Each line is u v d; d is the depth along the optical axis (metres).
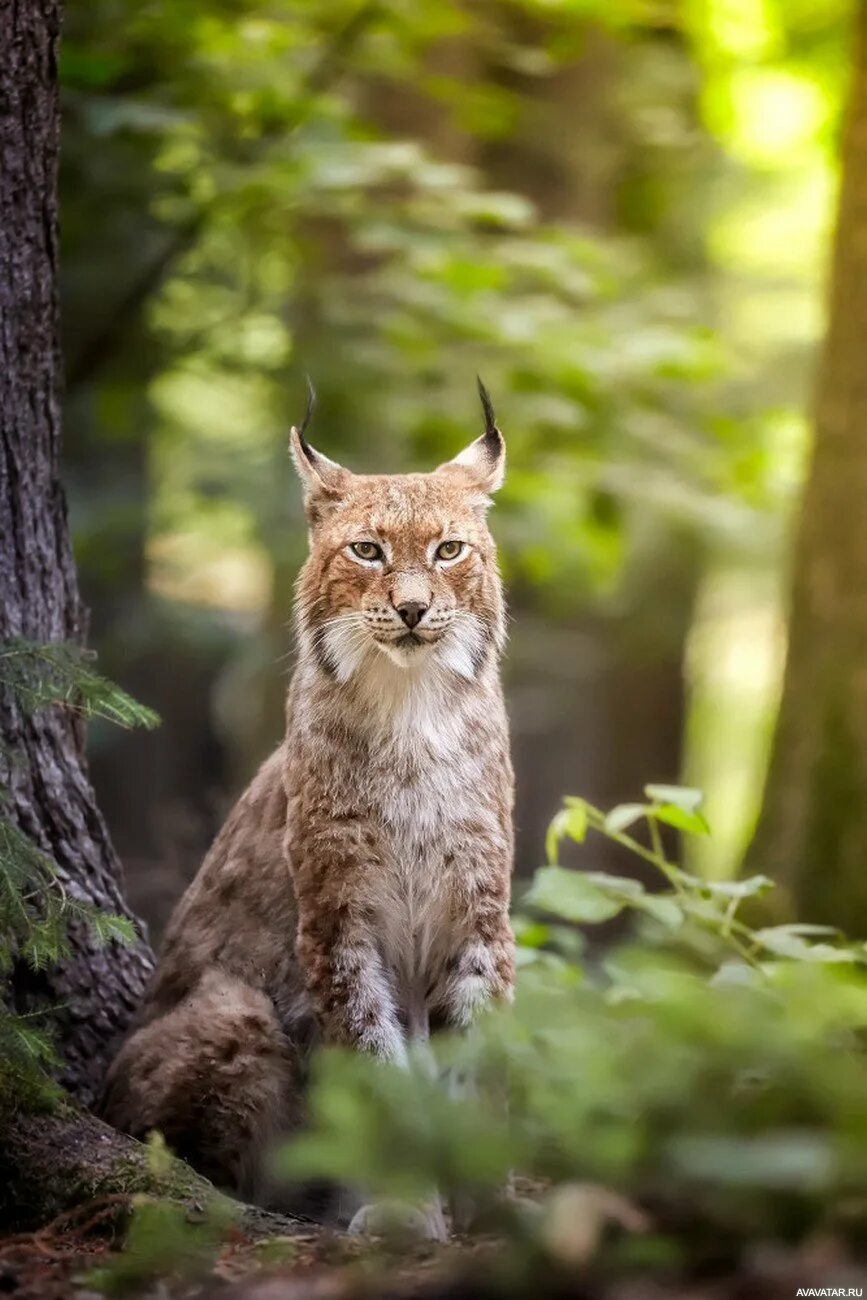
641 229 22.98
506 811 7.95
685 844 21.53
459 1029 7.66
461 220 16.42
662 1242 4.93
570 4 15.16
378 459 16.53
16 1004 8.34
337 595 7.86
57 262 8.62
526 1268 5.00
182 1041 7.82
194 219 15.16
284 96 14.37
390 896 7.73
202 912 8.40
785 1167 4.70
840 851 11.44
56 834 8.59
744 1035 5.17
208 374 17.27
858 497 11.66
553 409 16.05
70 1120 7.28
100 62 13.29
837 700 11.60
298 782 7.82
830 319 12.00
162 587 22.30
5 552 8.36
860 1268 4.73
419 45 16.77
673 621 21.88
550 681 22.16
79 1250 6.50
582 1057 5.35
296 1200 7.87
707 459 17.47
